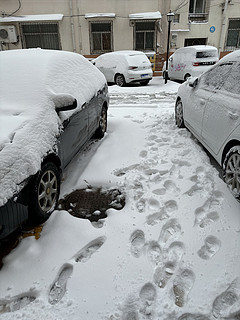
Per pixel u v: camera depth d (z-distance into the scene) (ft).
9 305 5.92
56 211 8.75
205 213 8.60
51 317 5.55
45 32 48.70
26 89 9.18
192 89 13.92
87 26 48.11
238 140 8.56
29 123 7.83
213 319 5.49
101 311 5.65
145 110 21.49
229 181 9.25
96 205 9.40
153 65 50.19
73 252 7.17
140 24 48.70
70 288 6.16
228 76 10.60
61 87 10.11
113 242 7.47
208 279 6.32
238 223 8.02
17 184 6.62
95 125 13.70
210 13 49.62
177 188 9.84
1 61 10.41
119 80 37.09
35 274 6.55
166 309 5.68
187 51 38.17
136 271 6.57
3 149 6.59
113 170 11.39
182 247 7.33
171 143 13.78
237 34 51.88
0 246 7.41
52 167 8.54
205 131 11.43
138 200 9.37
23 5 46.24
